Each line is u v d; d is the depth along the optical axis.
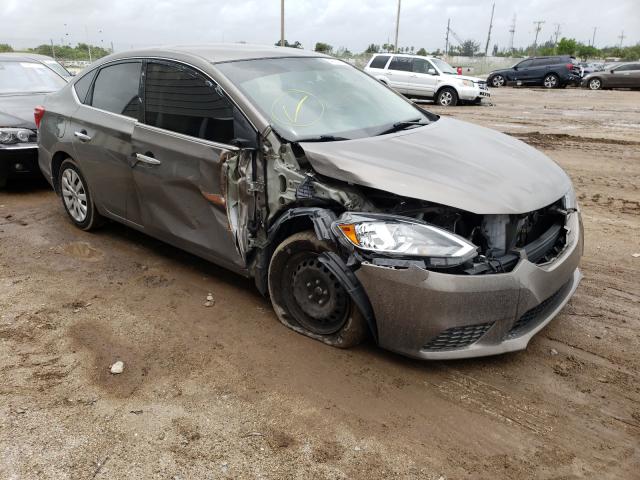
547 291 3.08
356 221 2.96
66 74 8.41
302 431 2.71
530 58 28.16
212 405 2.89
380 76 19.64
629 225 5.70
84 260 4.68
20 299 4.00
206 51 4.12
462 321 2.86
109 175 4.53
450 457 2.56
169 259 4.71
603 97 21.56
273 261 3.48
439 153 3.45
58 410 2.85
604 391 3.04
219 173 3.56
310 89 3.99
